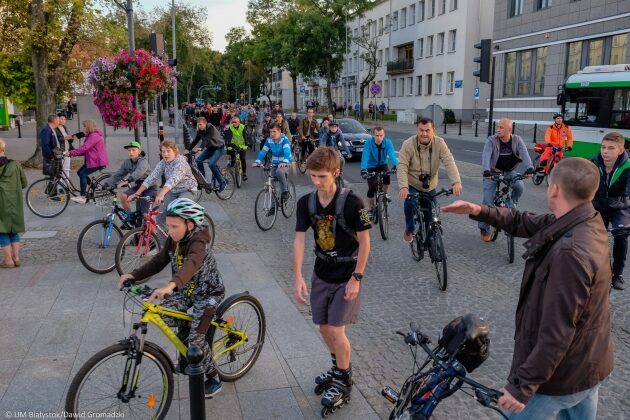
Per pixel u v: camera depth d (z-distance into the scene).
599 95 15.58
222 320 3.95
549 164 13.63
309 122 17.28
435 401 2.66
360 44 53.41
